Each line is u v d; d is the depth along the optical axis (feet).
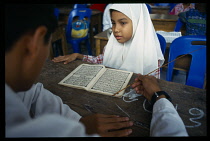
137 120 2.03
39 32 1.03
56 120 0.75
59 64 3.60
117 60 4.48
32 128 0.71
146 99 2.40
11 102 0.96
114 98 2.46
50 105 2.09
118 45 4.36
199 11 6.56
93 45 11.76
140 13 3.74
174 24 7.57
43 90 2.22
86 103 2.38
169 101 1.96
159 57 4.17
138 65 4.04
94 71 3.18
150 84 2.32
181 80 7.31
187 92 2.51
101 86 2.70
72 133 0.77
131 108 2.24
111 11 3.79
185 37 4.13
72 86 2.75
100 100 2.43
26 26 0.96
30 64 1.13
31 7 0.97
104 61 4.65
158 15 8.40
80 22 8.86
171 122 1.53
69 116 2.03
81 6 11.15
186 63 4.92
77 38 8.96
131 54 4.00
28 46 1.03
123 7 3.56
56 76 3.13
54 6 1.22
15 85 1.16
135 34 3.86
